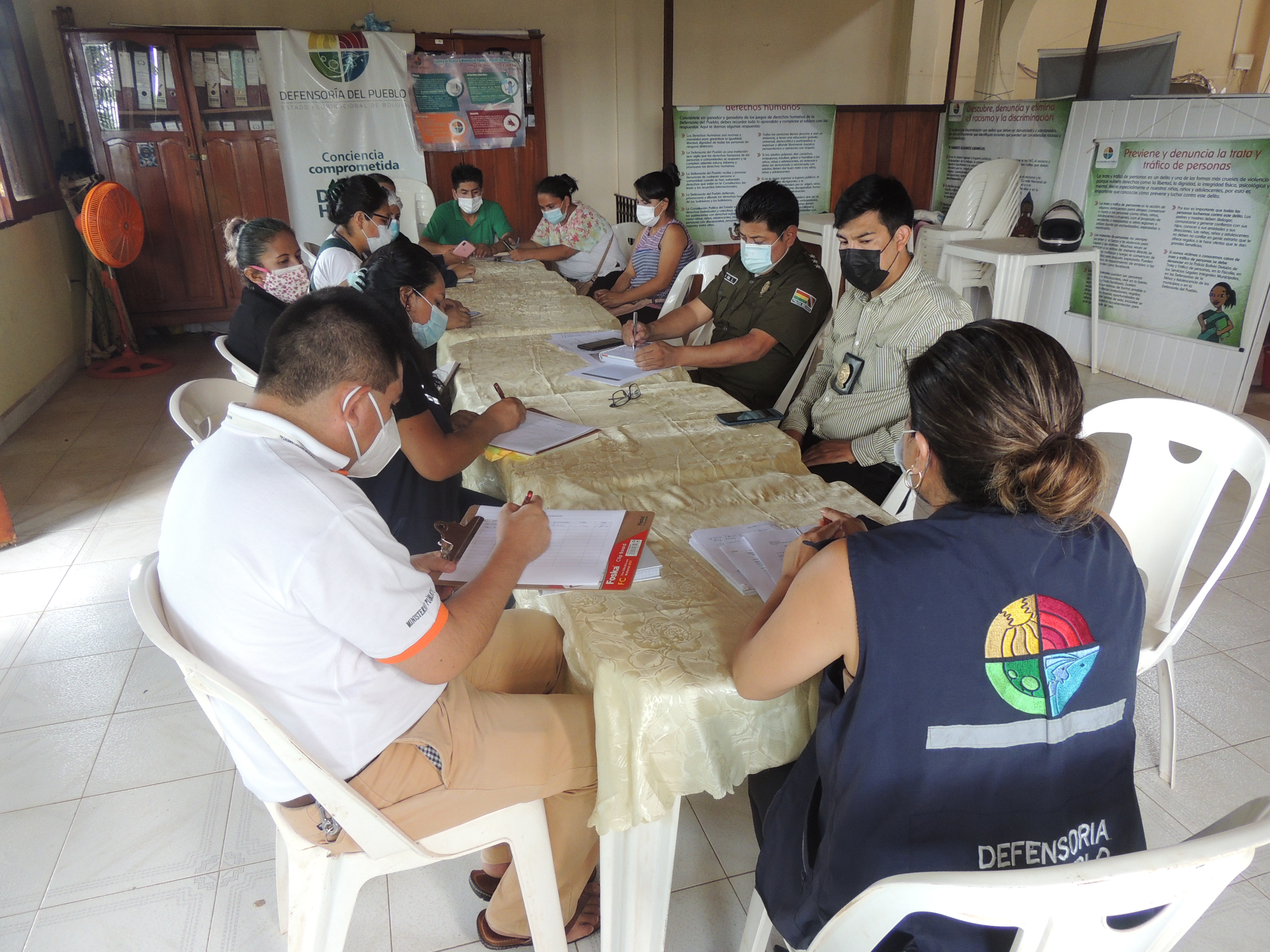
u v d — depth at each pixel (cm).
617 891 120
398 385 110
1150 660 165
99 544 293
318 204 569
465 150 590
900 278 203
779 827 107
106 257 460
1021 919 71
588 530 138
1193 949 143
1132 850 92
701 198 597
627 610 120
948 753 86
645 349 232
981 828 87
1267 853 164
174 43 512
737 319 262
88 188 484
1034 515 87
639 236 444
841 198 199
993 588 85
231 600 92
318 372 99
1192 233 421
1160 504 174
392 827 106
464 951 146
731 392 256
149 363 505
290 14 564
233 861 163
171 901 154
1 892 156
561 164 655
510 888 139
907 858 88
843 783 90
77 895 155
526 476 164
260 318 226
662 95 657
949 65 625
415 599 97
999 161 514
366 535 95
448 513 185
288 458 95
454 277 329
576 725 122
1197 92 511
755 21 656
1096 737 88
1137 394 448
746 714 108
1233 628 238
